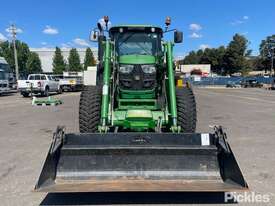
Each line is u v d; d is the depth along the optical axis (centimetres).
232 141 1038
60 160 582
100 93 877
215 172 578
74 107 2153
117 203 556
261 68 12712
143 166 584
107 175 578
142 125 795
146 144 589
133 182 559
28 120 1545
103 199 572
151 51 962
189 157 585
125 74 866
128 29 961
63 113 1811
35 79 3500
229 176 554
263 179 675
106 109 780
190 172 579
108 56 846
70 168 580
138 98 874
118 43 965
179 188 530
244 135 1138
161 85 880
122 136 589
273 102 2609
